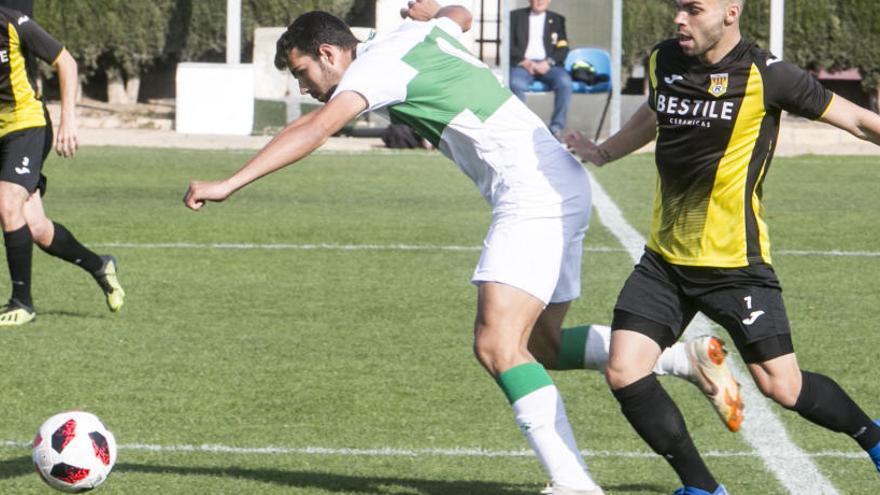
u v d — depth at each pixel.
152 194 46.34
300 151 14.84
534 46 60.44
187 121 66.12
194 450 18.69
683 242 15.61
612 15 65.06
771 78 15.07
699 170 15.38
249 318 27.75
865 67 74.25
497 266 15.55
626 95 71.62
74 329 26.62
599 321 28.00
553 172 15.88
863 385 22.64
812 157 60.56
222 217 41.69
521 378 15.38
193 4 75.12
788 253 36.12
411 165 55.62
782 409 21.11
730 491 17.03
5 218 26.41
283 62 16.45
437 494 16.89
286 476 17.58
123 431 19.62
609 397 21.83
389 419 20.36
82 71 76.50
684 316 15.92
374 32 17.91
